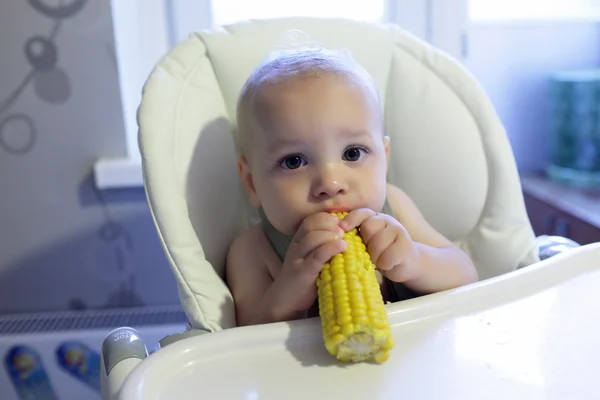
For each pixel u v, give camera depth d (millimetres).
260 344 589
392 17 1551
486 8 1606
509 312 626
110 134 1386
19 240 1445
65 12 1309
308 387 529
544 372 530
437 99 926
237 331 596
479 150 902
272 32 927
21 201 1420
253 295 831
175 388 539
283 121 723
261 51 911
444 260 792
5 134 1374
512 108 1661
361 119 733
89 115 1371
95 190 1423
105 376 596
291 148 723
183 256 751
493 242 883
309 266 643
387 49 955
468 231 923
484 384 518
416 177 943
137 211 1448
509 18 1603
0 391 1431
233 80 903
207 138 870
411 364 552
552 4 1621
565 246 867
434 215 943
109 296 1509
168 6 1504
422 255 763
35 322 1452
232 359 574
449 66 933
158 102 801
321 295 609
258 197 811
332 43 932
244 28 921
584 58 1640
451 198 920
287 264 683
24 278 1472
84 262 1475
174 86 839
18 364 1416
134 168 1367
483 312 629
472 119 910
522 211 884
